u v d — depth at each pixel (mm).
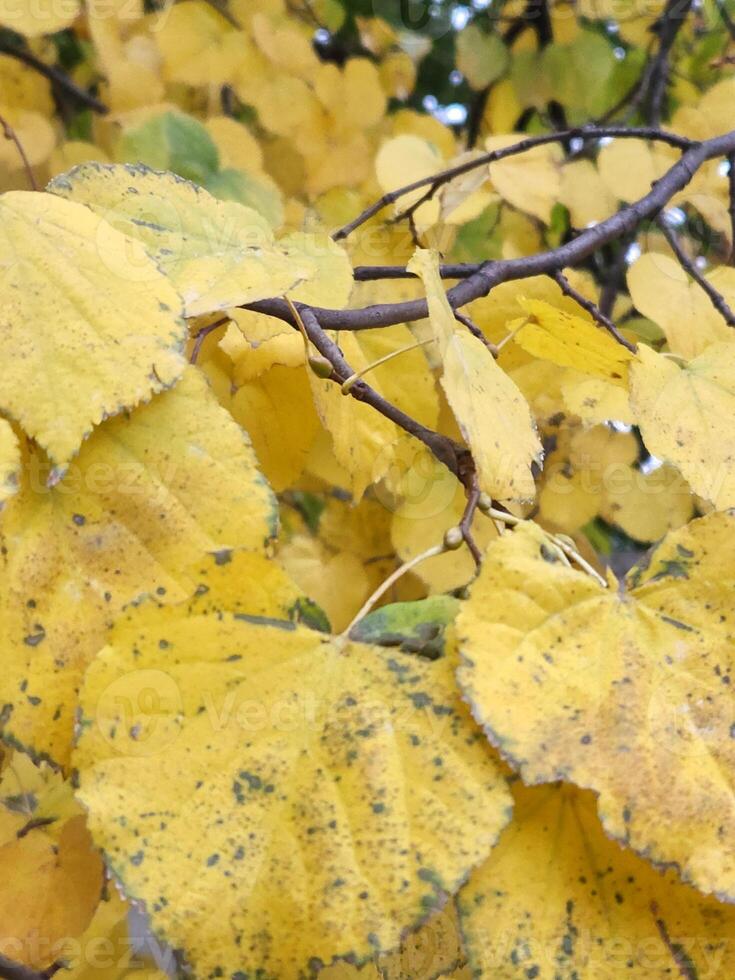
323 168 627
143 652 338
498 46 715
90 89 720
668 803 334
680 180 503
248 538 358
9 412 350
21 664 348
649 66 753
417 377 476
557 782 342
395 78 759
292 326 410
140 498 358
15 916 376
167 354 360
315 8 697
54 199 370
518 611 344
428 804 333
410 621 347
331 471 478
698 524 355
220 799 333
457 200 566
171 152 512
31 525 353
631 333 534
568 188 595
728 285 510
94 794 330
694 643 348
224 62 604
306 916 328
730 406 415
